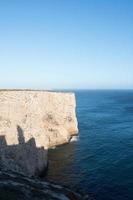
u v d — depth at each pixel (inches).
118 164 2005.4
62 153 2340.1
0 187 799.1
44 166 1931.6
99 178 1717.5
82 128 3592.5
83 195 1043.3
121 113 5255.9
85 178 1723.7
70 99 3191.4
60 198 884.6
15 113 1782.7
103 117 4685.0
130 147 2529.5
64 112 3009.4
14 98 1828.2
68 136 2933.1
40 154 1920.5
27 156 1745.8
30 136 1867.6
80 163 2050.9
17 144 1664.6
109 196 1454.2
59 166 1987.0
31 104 2068.2
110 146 2576.3
